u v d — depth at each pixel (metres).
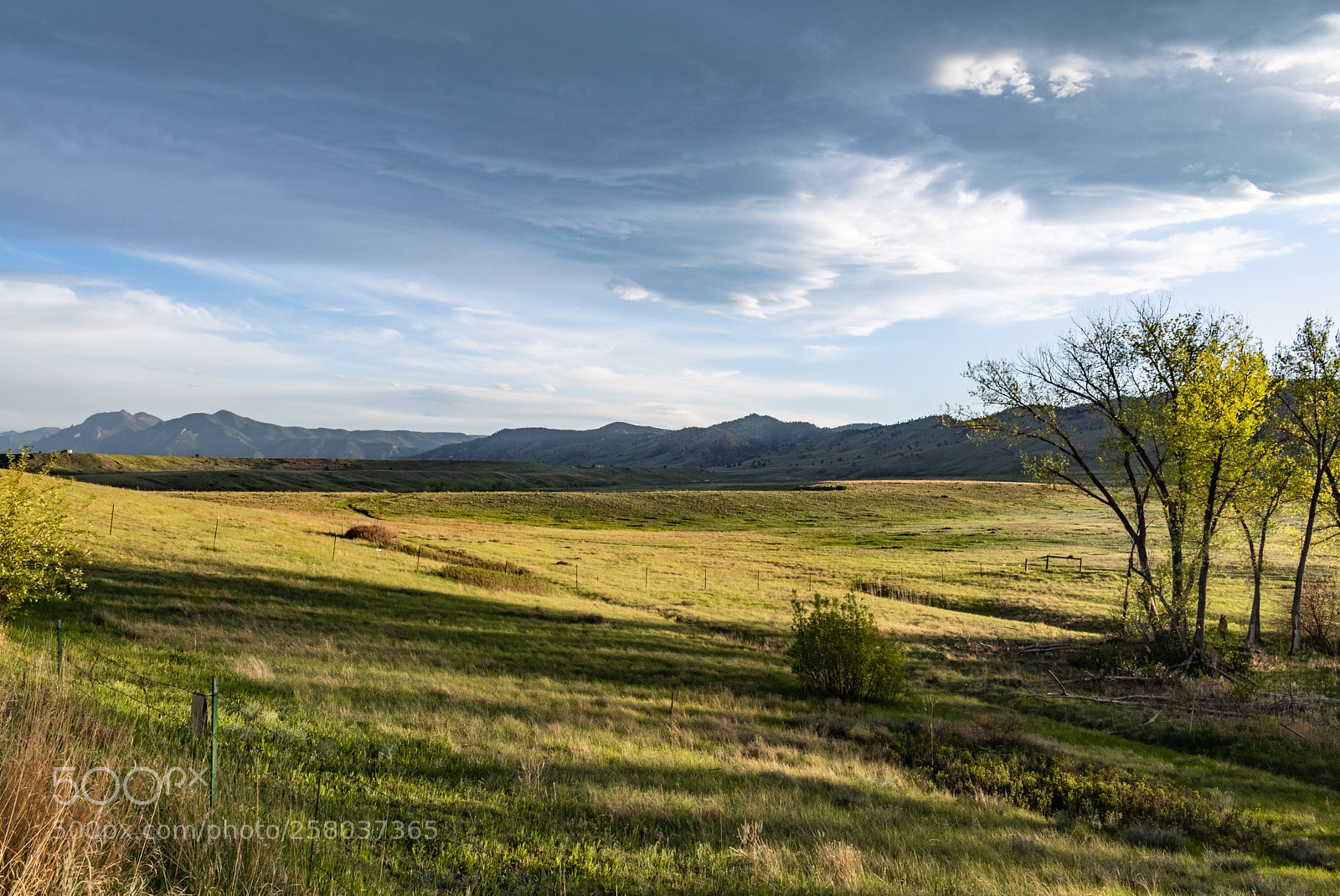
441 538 68.50
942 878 8.76
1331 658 32.66
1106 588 55.78
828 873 8.12
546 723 16.11
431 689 18.14
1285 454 33.19
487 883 6.88
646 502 131.00
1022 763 17.41
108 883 4.57
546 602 40.53
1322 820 14.95
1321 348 31.56
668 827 9.65
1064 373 30.70
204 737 9.44
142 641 18.84
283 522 58.50
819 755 16.38
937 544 85.88
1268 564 60.69
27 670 10.09
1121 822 14.14
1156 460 30.42
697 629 36.72
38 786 5.03
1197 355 28.27
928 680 28.72
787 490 148.00
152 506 49.91
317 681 16.84
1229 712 23.30
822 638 24.58
